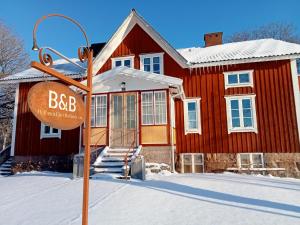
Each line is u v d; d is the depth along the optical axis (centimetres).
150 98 1390
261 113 1449
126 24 1702
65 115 422
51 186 954
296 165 1355
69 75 1678
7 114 3098
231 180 1035
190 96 1562
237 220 583
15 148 1700
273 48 1573
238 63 1516
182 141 1531
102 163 1221
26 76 1744
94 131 1414
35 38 412
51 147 1666
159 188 866
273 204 697
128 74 1402
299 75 1497
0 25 3434
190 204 701
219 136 1485
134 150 1305
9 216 645
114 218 604
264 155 1407
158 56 1648
